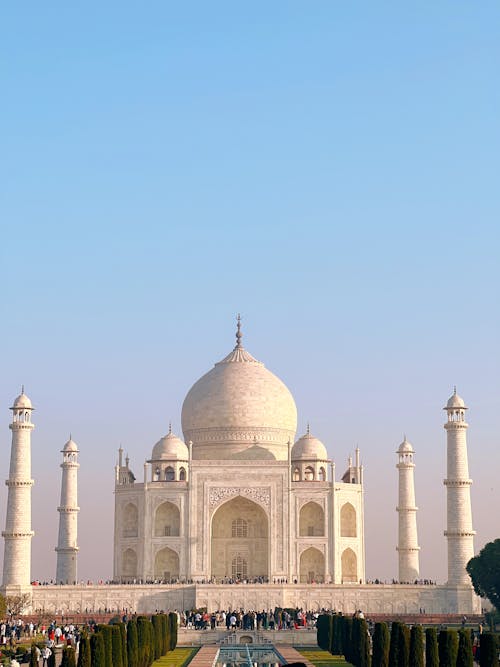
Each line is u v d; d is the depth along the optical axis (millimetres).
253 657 181625
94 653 130250
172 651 193125
